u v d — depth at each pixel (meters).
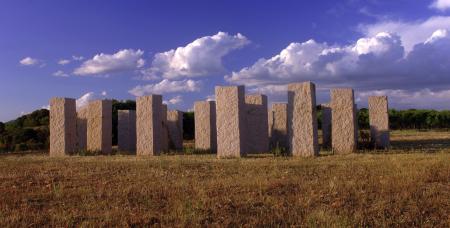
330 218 6.27
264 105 17.27
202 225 6.27
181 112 21.53
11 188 9.25
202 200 7.50
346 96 16.03
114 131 27.27
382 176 9.46
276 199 7.59
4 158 16.20
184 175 10.43
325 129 20.41
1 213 6.93
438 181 8.95
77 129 19.75
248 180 9.32
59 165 13.00
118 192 8.41
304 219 6.37
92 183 9.64
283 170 10.91
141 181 9.66
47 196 8.33
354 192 7.99
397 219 6.36
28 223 6.48
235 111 14.85
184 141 28.86
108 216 6.65
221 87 15.09
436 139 23.52
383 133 17.83
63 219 6.55
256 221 6.32
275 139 19.09
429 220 6.30
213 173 10.73
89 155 17.33
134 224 6.37
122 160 14.17
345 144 15.98
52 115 17.98
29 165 13.20
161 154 17.11
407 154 14.03
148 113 17.02
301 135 14.71
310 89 14.57
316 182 8.98
